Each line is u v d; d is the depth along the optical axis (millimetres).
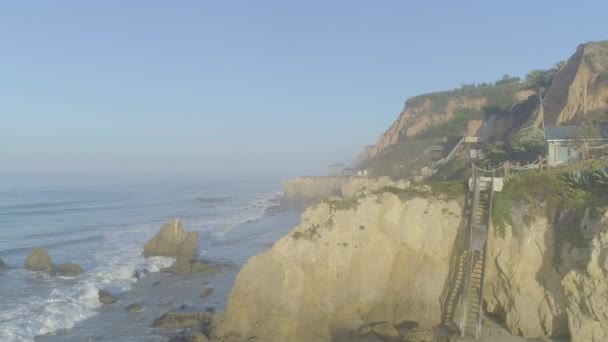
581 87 54312
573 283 24359
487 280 28719
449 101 119125
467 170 51375
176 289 42031
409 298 29750
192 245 54875
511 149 47781
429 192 31250
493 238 28594
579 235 25594
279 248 30188
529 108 68625
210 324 30812
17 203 117125
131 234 70375
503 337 26484
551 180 28391
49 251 58219
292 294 28859
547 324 26125
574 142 40281
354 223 30844
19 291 40281
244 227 78062
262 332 27781
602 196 25781
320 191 113188
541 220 27656
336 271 29969
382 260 30422
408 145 99312
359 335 27969
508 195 28938
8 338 30094
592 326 23875
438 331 27938
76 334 31656
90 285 42031
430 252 30047
